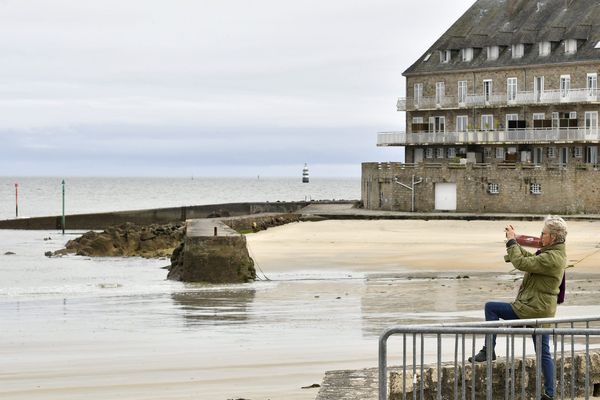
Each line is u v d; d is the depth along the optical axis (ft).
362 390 45.91
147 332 86.89
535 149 303.68
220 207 352.08
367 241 203.00
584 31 296.71
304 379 63.16
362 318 95.35
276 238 210.59
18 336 84.69
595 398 51.90
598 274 138.82
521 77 305.73
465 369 48.26
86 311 103.65
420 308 102.83
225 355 73.26
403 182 295.07
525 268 48.19
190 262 138.00
